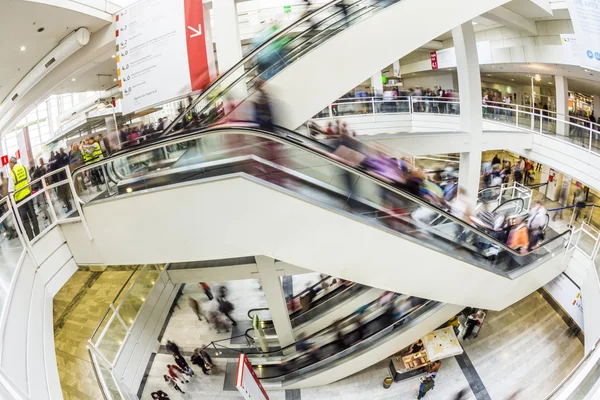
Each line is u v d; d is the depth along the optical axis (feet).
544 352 34.35
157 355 37.04
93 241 21.61
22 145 49.39
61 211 21.71
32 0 21.94
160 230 20.15
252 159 19.17
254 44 32.83
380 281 21.94
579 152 34.12
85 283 39.47
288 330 33.86
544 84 59.88
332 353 33.19
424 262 22.12
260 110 20.68
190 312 43.98
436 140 32.04
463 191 34.99
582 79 42.37
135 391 32.14
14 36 26.94
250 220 19.10
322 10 21.12
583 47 25.31
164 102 23.68
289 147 19.39
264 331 39.32
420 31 20.62
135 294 34.68
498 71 55.88
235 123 21.31
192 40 22.80
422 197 23.67
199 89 22.88
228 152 19.38
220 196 18.67
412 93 62.39
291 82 20.04
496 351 35.35
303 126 28.78
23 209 19.58
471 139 33.09
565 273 33.22
